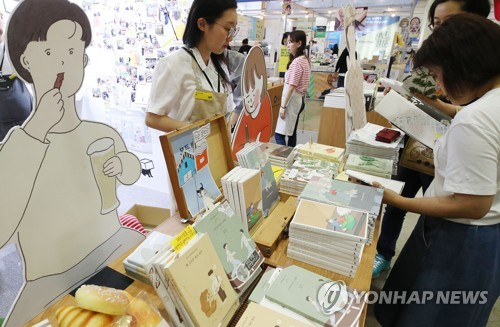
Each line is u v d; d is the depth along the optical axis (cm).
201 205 109
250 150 121
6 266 202
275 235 102
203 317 67
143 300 75
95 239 94
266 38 557
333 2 510
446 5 141
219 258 77
